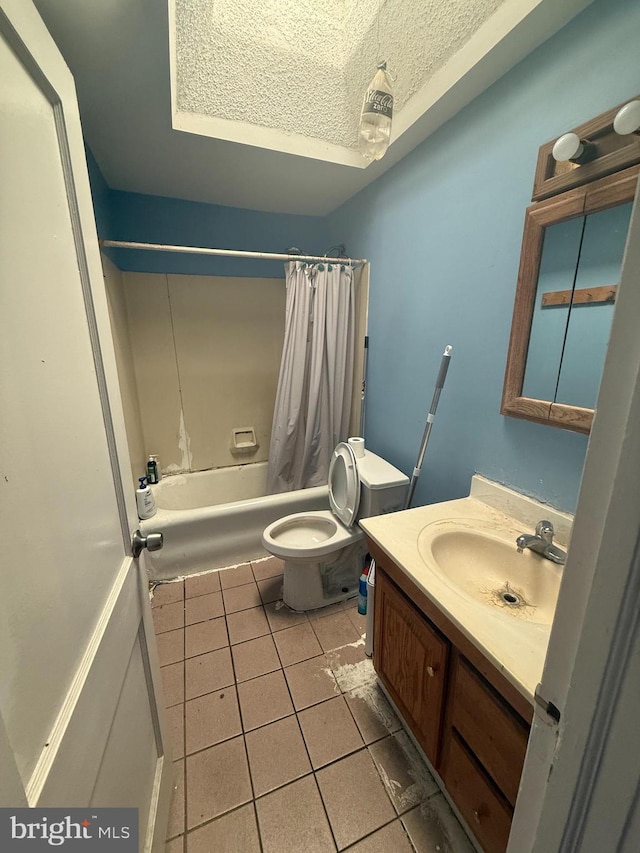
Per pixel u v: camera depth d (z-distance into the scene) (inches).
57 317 22.9
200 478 107.0
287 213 104.5
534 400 46.9
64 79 25.1
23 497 17.6
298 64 56.3
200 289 100.7
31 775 16.3
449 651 38.0
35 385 19.6
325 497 92.9
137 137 63.1
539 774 18.7
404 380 75.9
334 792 44.7
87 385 27.1
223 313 104.5
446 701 39.4
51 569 19.8
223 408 110.0
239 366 109.5
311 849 39.7
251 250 103.5
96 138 63.5
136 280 94.1
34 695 17.2
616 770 14.4
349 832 41.1
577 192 39.4
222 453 112.5
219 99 58.9
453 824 41.6
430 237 64.7
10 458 16.8
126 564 33.3
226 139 63.7
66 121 25.1
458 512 53.9
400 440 79.3
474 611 34.9
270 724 52.5
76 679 21.6
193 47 50.4
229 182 82.3
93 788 22.6
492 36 43.4
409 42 50.7
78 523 23.8
